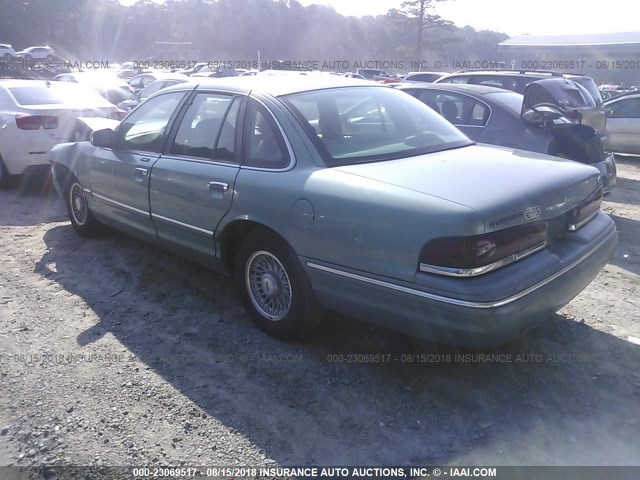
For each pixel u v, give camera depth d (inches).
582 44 1110.4
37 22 2647.6
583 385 137.2
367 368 144.5
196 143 171.3
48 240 243.4
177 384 139.1
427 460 114.0
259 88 161.0
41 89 346.9
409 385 137.6
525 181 129.4
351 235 127.3
